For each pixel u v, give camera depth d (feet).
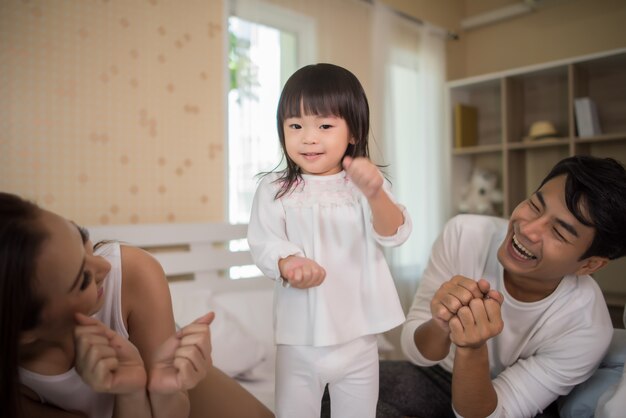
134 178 5.76
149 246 5.35
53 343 2.23
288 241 2.37
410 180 9.46
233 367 4.43
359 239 2.49
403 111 9.41
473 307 2.39
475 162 10.97
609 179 2.64
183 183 6.21
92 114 5.41
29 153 4.97
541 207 2.84
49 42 5.08
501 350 3.42
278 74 6.90
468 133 10.48
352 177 2.06
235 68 6.63
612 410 2.52
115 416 2.18
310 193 2.48
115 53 5.57
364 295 2.46
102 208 5.50
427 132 9.76
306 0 7.49
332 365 2.35
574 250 2.74
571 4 9.77
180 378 1.95
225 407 2.97
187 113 6.23
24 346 2.18
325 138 2.32
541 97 9.86
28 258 1.77
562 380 3.07
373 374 2.47
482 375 2.64
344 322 2.36
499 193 9.89
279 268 2.16
